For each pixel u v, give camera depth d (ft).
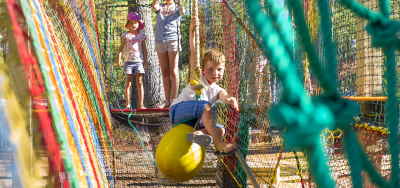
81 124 7.67
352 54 10.35
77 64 11.99
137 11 26.84
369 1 6.42
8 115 4.27
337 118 2.80
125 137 18.48
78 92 9.87
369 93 10.89
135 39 24.61
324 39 3.11
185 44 26.09
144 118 19.02
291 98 2.61
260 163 14.15
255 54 11.34
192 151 10.96
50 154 4.85
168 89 21.80
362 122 11.30
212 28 14.96
